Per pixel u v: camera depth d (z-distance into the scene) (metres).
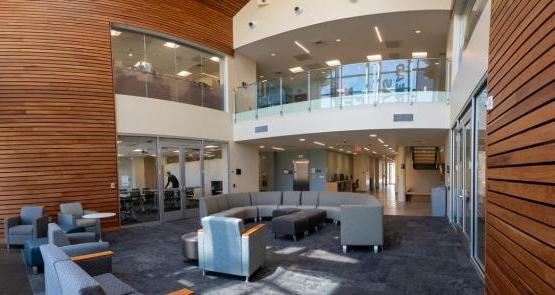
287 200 9.35
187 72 10.25
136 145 8.79
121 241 6.77
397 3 8.56
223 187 10.93
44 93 7.45
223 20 11.09
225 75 11.23
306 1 9.68
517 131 2.39
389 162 35.34
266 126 10.07
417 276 4.30
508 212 2.55
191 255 5.00
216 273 4.61
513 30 2.51
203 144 10.35
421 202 13.50
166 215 9.27
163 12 9.33
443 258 5.12
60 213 6.91
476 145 4.82
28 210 6.88
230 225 4.32
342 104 8.65
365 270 4.60
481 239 4.49
